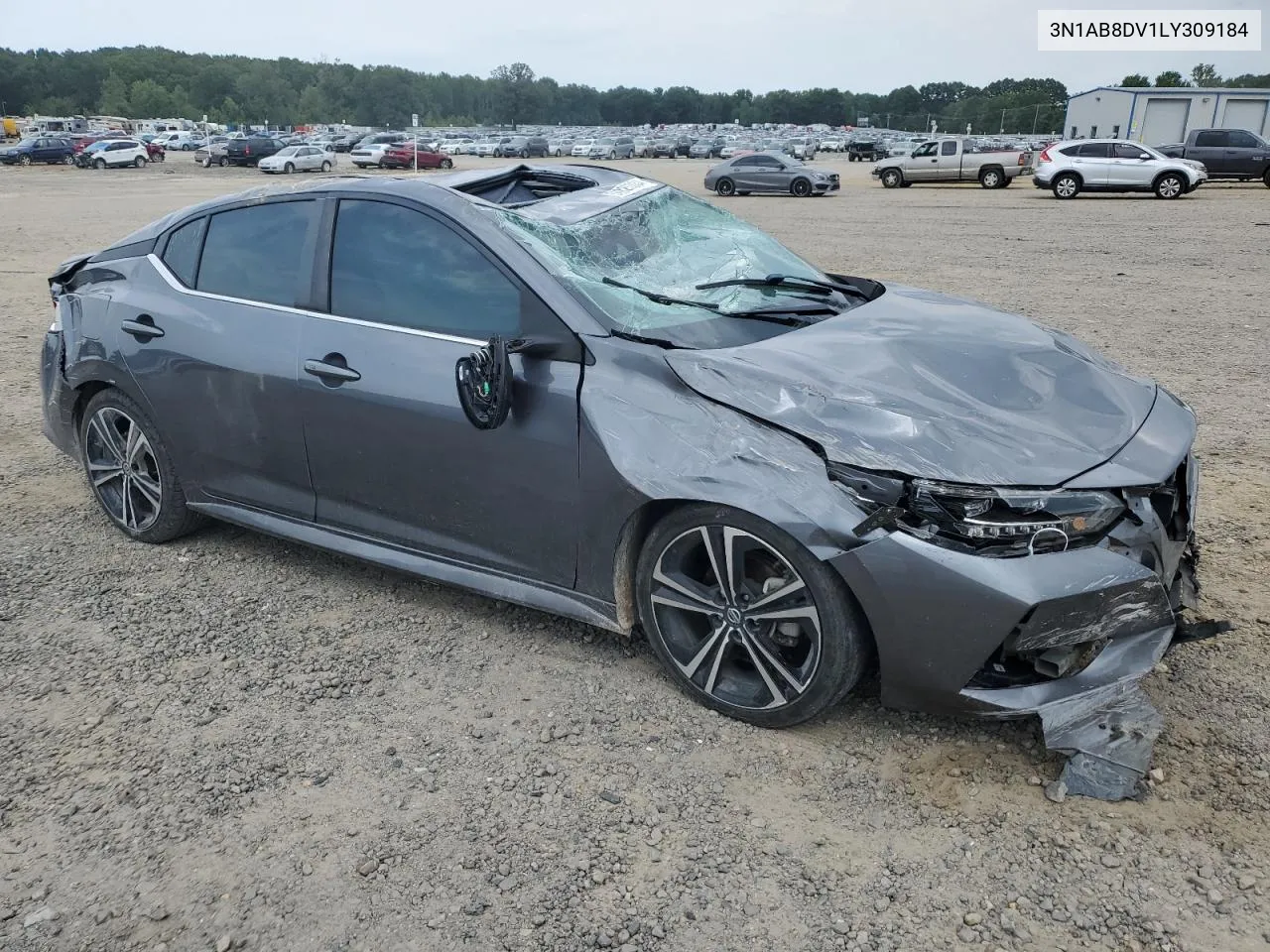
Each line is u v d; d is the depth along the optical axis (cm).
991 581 255
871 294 404
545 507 324
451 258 343
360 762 296
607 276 342
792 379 293
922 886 244
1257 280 1178
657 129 15600
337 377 358
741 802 275
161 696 332
